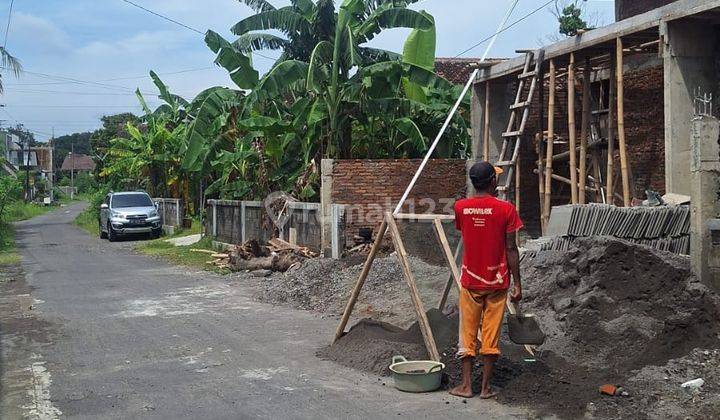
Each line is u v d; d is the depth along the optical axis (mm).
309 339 8508
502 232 5781
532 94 12125
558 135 14867
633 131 13125
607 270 7207
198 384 6621
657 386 5688
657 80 12523
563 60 12398
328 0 15438
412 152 17859
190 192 30141
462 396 5898
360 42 16172
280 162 18234
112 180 39031
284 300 11594
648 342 6473
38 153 96062
